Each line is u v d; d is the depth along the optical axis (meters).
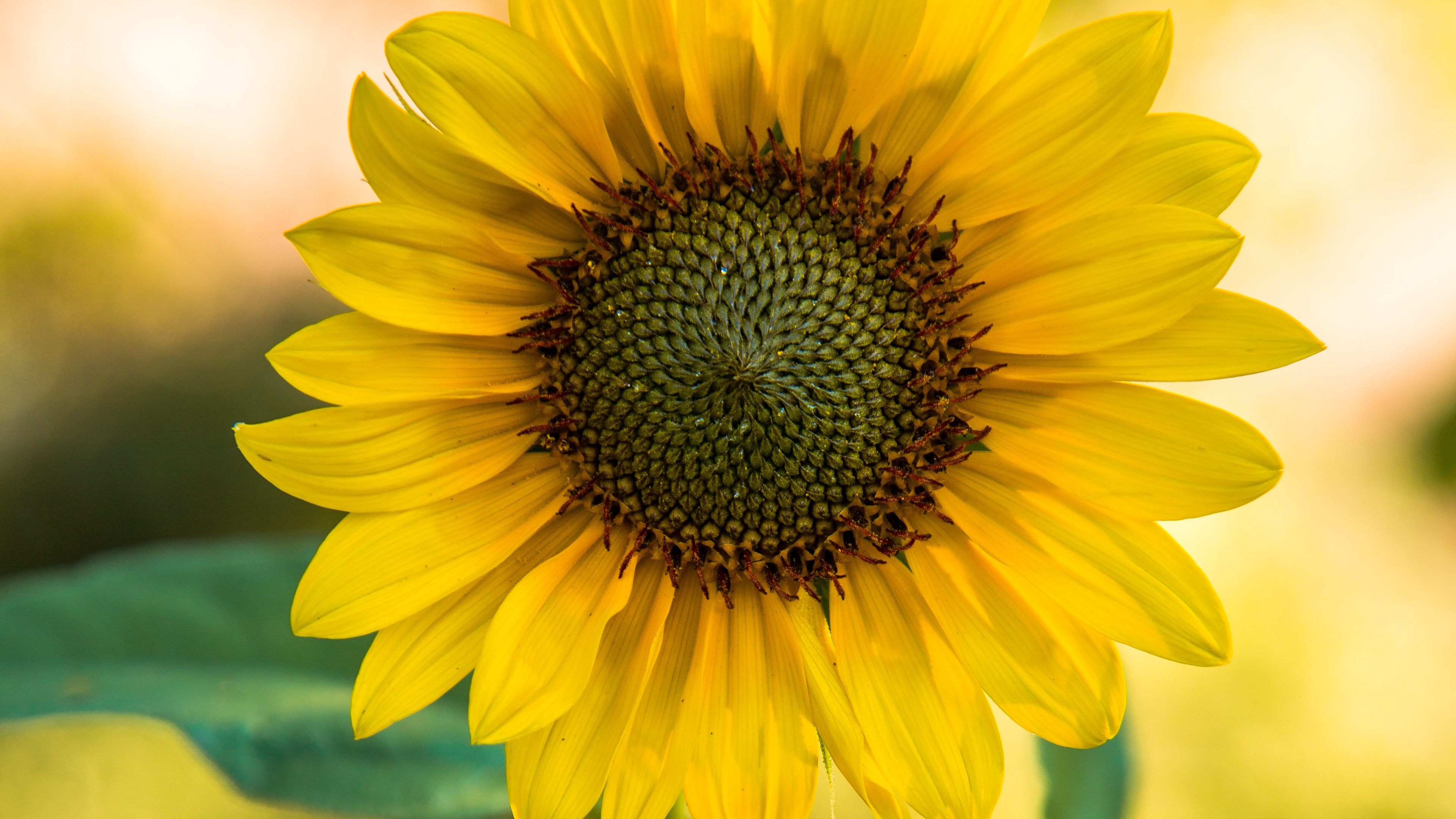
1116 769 0.56
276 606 0.55
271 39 0.95
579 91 0.50
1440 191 0.82
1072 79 0.49
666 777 0.50
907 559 0.51
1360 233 0.83
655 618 0.51
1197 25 0.83
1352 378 0.83
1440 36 0.82
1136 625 0.50
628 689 0.50
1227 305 0.49
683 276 0.51
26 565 0.74
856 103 0.51
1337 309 0.83
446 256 0.50
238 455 0.78
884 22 0.50
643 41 0.50
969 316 0.51
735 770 0.50
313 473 0.49
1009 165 0.50
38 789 0.71
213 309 0.87
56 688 0.54
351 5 0.95
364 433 0.50
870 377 0.51
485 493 0.51
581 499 0.52
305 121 0.94
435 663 0.50
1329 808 0.72
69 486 0.76
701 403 0.51
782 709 0.50
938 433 0.51
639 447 0.51
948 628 0.51
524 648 0.50
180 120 0.93
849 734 0.49
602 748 0.50
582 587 0.51
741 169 0.51
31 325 0.83
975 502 0.51
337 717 0.53
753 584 0.51
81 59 0.93
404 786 0.53
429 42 0.49
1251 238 0.84
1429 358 0.81
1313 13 0.83
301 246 0.49
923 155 0.51
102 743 0.72
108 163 0.90
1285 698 0.74
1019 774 0.67
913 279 0.51
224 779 0.53
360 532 0.50
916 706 0.50
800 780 0.50
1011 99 0.50
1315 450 0.81
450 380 0.51
